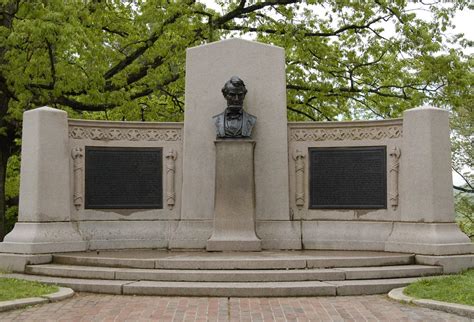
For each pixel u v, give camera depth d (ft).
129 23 70.23
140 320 26.27
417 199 41.37
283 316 27.22
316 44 71.87
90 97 61.00
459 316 26.94
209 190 45.24
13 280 34.40
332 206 45.27
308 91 75.15
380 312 27.91
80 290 33.24
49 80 58.34
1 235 64.03
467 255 39.11
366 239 43.73
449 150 41.81
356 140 45.14
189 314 27.55
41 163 41.55
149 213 45.78
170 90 77.87
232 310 28.48
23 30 52.29
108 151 45.37
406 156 42.57
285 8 70.69
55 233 41.27
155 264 35.99
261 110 45.83
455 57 68.49
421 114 41.81
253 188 43.60
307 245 44.52
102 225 44.62
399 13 68.08
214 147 45.42
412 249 40.29
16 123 63.21
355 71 73.87
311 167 45.83
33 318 26.40
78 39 54.65
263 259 36.04
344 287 32.50
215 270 35.24
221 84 46.11
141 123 46.14
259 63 46.19
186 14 65.82
